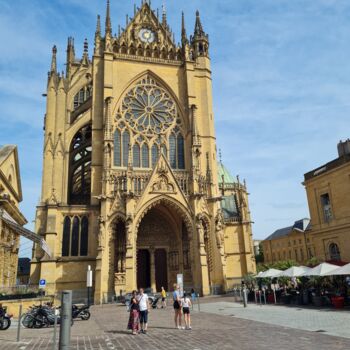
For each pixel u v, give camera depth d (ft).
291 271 123.65
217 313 104.99
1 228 129.29
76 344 60.03
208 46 245.24
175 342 58.44
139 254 203.21
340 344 50.11
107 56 214.07
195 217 186.29
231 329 71.20
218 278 187.62
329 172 155.12
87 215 189.98
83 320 102.27
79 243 184.96
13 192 161.27
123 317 107.14
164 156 192.24
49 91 208.44
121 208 180.86
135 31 232.73
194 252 183.21
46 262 174.09
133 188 187.42
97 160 198.80
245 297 121.49
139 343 59.00
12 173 167.32
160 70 227.81
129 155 191.42
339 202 150.10
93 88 211.82
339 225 148.87
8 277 145.38
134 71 221.66
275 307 114.52
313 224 165.27
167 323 86.94
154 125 217.97
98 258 169.99
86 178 236.63
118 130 208.64
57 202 185.37
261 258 499.10
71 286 177.47
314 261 154.30
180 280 133.90
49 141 199.11
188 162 213.66
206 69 237.66
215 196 206.90
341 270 98.78
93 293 176.35
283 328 68.95
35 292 134.21
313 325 70.79
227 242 232.73
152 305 138.82
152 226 205.36
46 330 82.89
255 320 83.97
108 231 177.27
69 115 211.82
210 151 220.43
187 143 217.77
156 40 236.43
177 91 227.81
